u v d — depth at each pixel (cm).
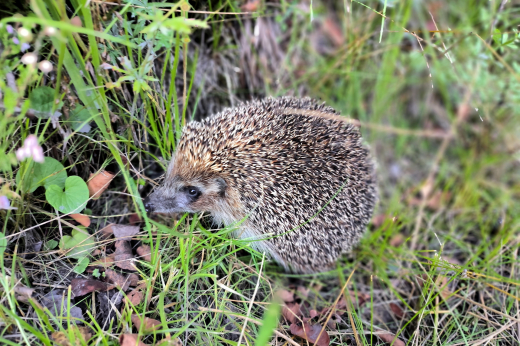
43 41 52
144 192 61
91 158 57
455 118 70
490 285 57
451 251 65
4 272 50
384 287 62
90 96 53
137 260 55
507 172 70
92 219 57
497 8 64
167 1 57
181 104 64
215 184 59
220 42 66
